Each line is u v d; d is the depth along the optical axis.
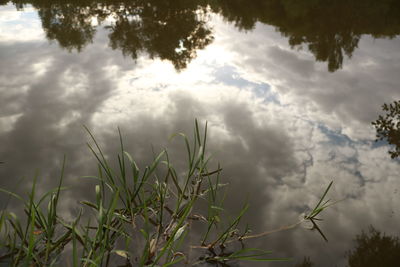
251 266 1.47
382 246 1.61
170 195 1.94
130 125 2.80
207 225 1.71
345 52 5.29
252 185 2.11
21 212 1.71
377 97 3.57
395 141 2.71
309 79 4.18
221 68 4.61
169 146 2.51
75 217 1.69
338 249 1.60
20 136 2.54
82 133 2.62
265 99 3.56
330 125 3.00
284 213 1.86
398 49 5.39
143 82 3.81
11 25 6.75
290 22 7.98
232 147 2.56
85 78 3.83
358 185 2.14
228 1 10.80
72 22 7.26
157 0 9.70
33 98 3.22
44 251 1.45
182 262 1.46
